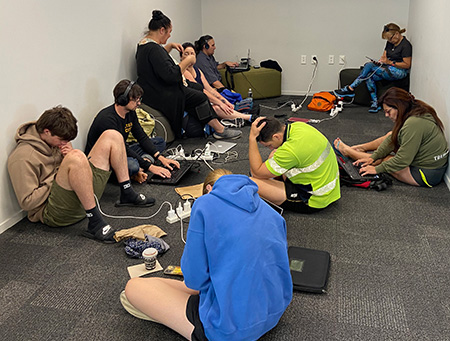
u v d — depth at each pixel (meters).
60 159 2.80
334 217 2.78
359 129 4.70
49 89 3.11
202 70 5.45
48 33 3.05
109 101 3.96
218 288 1.43
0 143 2.66
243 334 1.45
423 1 4.73
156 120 4.13
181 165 3.55
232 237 1.43
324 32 6.13
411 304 1.97
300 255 2.29
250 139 2.73
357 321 1.88
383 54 5.63
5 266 2.34
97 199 2.86
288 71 6.44
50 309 2.00
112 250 2.47
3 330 1.87
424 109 3.04
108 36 3.86
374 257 2.34
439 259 2.30
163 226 2.71
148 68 4.07
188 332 1.61
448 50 3.39
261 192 2.73
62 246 2.52
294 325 1.86
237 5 6.31
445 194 3.05
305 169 2.65
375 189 3.15
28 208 2.66
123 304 1.94
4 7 2.64
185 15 5.77
